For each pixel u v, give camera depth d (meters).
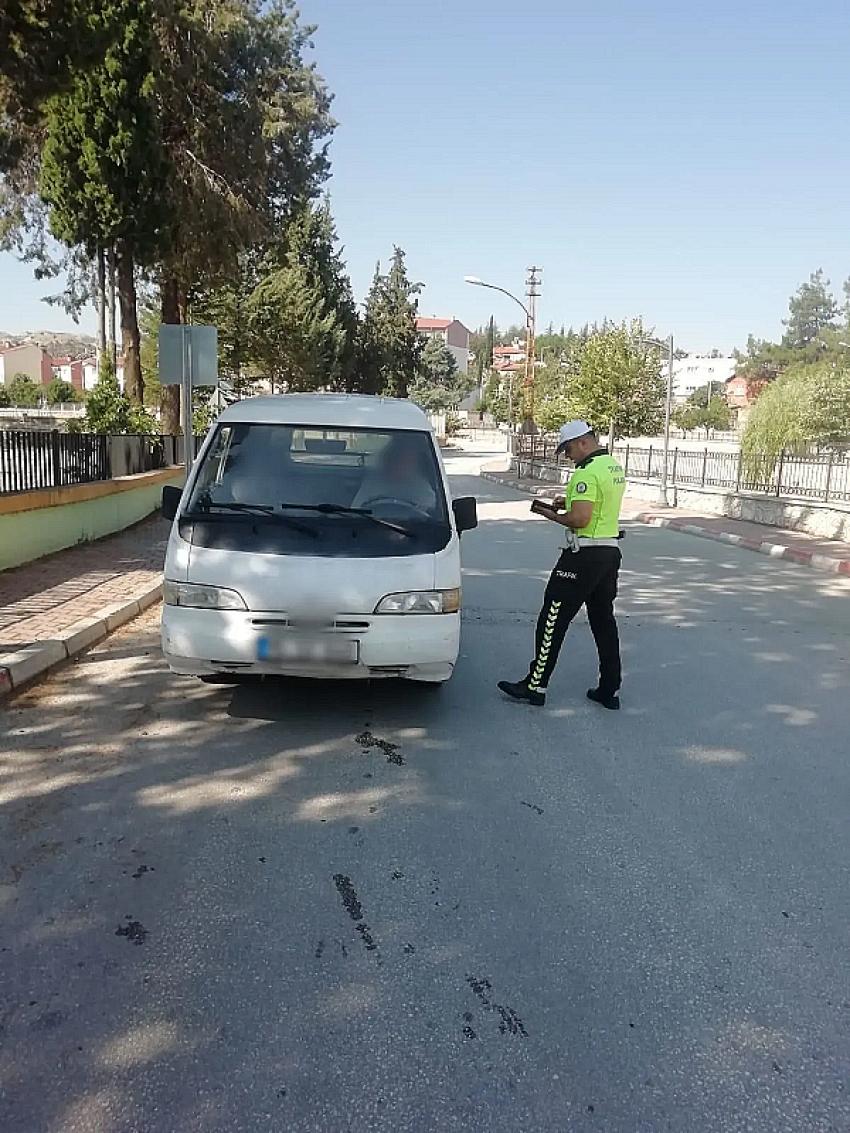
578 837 4.30
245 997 3.01
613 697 6.41
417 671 5.53
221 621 5.34
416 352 74.88
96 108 18.52
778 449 21.56
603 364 32.59
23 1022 2.86
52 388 85.81
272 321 42.69
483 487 33.47
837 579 13.25
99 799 4.54
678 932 3.51
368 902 3.64
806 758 5.52
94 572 10.11
